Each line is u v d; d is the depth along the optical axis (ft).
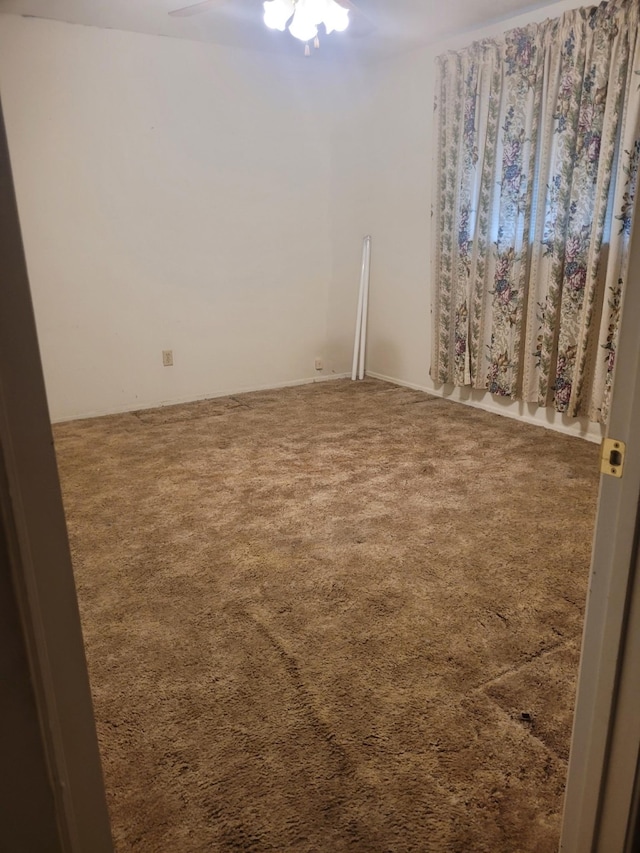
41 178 12.14
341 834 4.24
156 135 13.11
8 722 1.98
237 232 14.61
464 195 12.80
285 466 10.73
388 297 15.84
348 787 4.59
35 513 2.16
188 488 9.86
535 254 11.75
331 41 13.02
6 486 1.90
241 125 14.07
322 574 7.39
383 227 15.49
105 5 10.78
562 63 10.66
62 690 2.41
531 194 11.59
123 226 13.17
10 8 10.91
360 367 16.81
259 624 6.49
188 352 14.62
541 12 11.11
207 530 8.48
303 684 5.63
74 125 12.21
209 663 5.92
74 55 11.91
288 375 16.25
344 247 16.17
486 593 6.98
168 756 4.88
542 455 11.05
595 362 11.25
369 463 10.79
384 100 14.61
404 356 15.75
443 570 7.45
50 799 2.14
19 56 11.44
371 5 10.93
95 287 13.16
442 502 9.25
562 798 4.49
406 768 4.75
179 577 7.36
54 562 2.26
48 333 12.88
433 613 6.64
